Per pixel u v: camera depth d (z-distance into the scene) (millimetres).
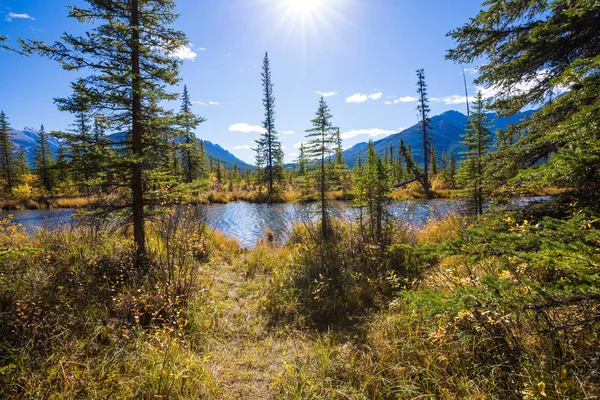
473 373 2828
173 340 3785
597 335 2164
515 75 5090
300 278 6355
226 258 8633
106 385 3086
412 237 8375
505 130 5320
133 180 6441
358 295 5426
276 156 34812
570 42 4352
